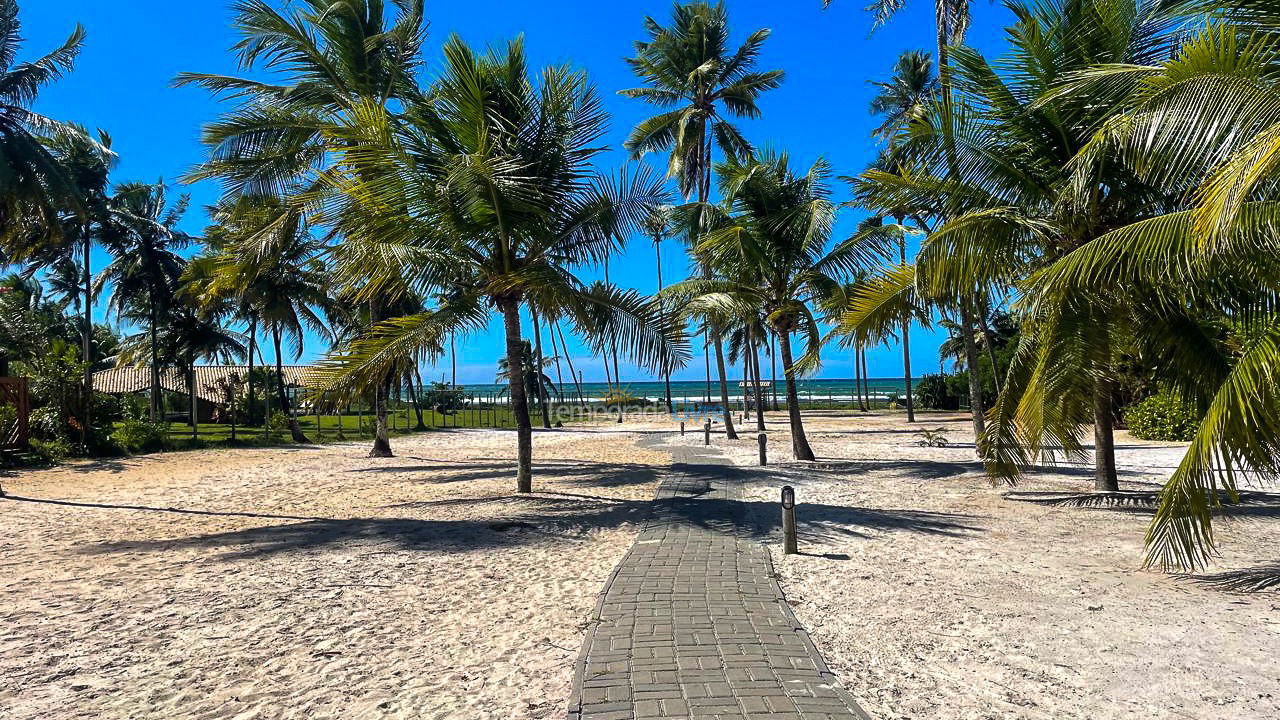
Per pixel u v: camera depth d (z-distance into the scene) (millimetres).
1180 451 17141
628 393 57062
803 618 4941
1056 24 8641
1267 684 3750
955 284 8250
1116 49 8453
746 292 15836
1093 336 8195
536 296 10102
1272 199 5160
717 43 24219
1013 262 8641
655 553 6883
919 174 9102
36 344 20625
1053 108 8383
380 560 6789
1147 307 7992
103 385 40656
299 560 6801
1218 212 4340
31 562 6766
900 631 4648
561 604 5328
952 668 4008
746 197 15344
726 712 3348
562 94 10727
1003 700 3576
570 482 13195
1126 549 6996
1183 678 3840
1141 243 5762
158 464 17500
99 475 15031
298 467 16812
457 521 8961
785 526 6938
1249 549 6859
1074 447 8773
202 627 4797
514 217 10250
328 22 15203
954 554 6852
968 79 8992
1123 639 4453
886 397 65750
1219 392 4863
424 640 4539
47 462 17203
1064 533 7828
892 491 11398
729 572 6109
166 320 31719
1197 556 6566
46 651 4332
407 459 19094
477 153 8992
